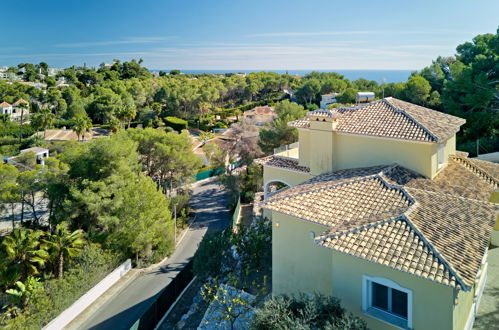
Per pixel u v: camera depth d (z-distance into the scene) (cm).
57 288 2794
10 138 8831
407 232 1302
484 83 4175
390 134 1952
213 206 5284
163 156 5109
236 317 1667
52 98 12062
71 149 4256
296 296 1683
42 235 3541
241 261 2242
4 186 4094
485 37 5334
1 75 19712
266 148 4844
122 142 4403
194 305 2339
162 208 3831
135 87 12812
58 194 3900
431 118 2150
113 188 3819
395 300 1276
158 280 3275
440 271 1116
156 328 2189
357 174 1914
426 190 1705
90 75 16975
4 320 2434
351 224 1443
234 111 12356
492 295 1659
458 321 1213
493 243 2195
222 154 6444
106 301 2941
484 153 4244
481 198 1719
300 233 1648
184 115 12381
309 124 2345
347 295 1360
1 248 3050
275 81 15625
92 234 3706
